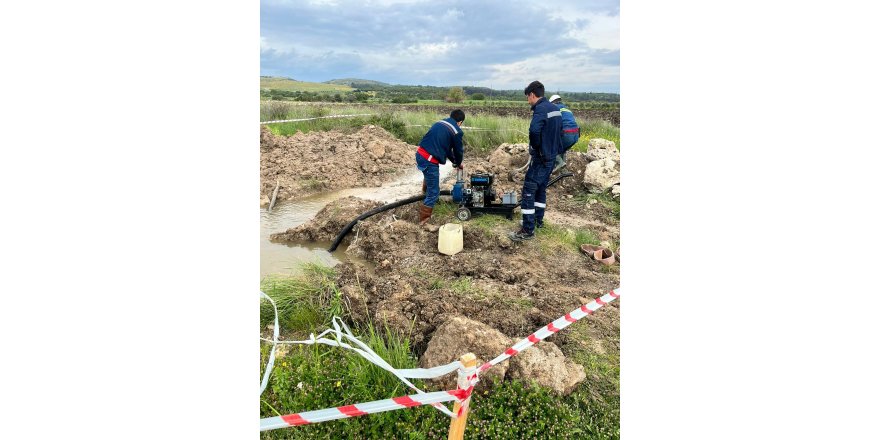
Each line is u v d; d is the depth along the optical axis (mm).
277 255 5387
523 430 2736
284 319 3836
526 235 5363
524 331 3623
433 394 2238
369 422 2773
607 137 11914
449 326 3232
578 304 4023
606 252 5156
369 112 13516
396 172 9117
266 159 8945
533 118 4945
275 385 2955
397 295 4008
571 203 6984
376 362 2723
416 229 5512
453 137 5551
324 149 9641
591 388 3119
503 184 7773
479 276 4566
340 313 3824
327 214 6191
